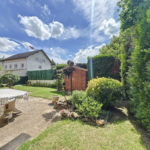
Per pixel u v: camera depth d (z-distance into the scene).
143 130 2.54
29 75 14.21
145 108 2.31
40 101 5.54
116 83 4.20
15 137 2.40
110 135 2.32
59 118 3.41
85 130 2.53
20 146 2.07
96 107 3.30
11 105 3.88
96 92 3.94
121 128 2.64
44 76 12.20
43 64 19.53
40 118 3.43
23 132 2.62
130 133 2.41
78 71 8.76
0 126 2.91
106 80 4.23
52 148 1.95
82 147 1.96
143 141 2.12
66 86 9.45
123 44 4.80
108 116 3.36
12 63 17.78
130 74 3.24
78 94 4.22
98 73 7.25
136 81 2.83
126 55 4.57
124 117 3.38
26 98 3.18
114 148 1.92
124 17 3.07
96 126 2.73
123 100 5.56
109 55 6.95
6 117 3.04
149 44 2.39
